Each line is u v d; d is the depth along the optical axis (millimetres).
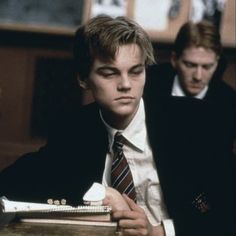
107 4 5375
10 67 5520
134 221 2012
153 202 2350
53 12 5410
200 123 2385
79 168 2375
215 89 4281
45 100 5547
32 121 5562
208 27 4113
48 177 2410
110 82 2062
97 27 2053
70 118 2500
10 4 5414
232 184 2305
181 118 2377
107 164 2369
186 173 2297
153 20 5367
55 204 1981
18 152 5523
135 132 2307
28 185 2400
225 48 5293
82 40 2088
